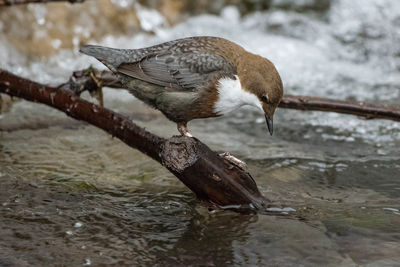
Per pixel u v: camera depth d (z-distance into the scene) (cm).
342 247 705
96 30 1590
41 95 866
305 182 917
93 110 822
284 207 814
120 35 1628
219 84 829
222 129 1205
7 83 883
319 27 1802
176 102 843
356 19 1834
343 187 900
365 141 1132
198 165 754
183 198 848
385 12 1850
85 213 783
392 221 775
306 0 1909
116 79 940
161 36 1677
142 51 850
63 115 1205
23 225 736
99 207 805
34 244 691
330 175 948
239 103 854
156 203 829
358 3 1883
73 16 1565
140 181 908
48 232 723
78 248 688
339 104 935
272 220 777
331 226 759
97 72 923
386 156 1043
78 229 736
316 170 969
